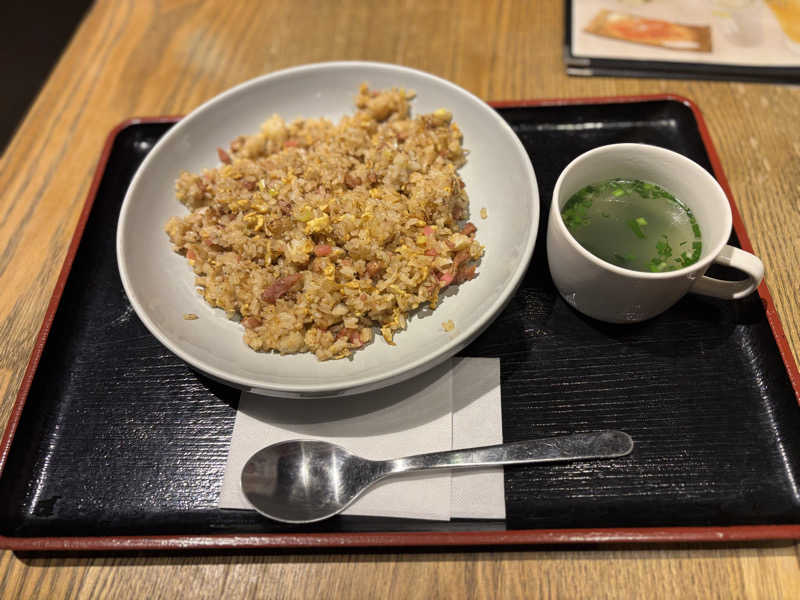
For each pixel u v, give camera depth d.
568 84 0.45
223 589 0.28
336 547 0.28
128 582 0.28
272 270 0.34
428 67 0.47
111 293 0.37
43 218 0.41
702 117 0.40
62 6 0.77
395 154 0.37
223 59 0.49
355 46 0.49
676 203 0.33
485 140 0.38
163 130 0.43
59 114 0.46
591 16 0.48
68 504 0.30
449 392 0.31
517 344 0.33
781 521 0.28
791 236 0.37
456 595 0.28
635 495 0.29
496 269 0.33
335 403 0.31
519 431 0.31
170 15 0.52
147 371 0.34
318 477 0.29
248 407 0.31
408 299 0.32
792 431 0.30
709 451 0.30
